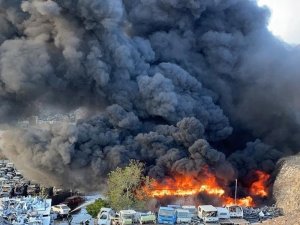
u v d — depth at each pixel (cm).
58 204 10981
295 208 10194
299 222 8688
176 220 9694
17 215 9312
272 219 9331
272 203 11000
